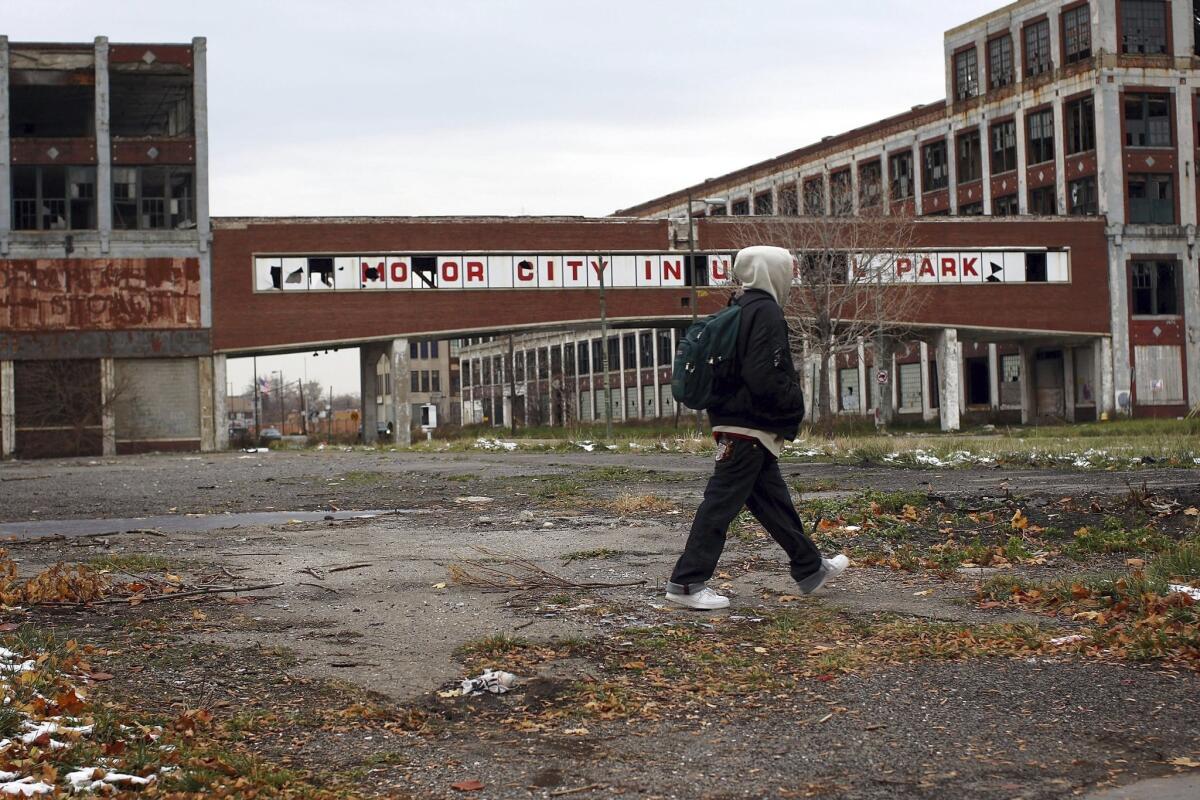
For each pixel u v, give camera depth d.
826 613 7.17
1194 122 58.53
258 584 8.62
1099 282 57.38
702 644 6.43
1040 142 61.59
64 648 6.16
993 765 4.43
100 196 48.41
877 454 24.22
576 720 5.16
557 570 9.13
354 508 15.14
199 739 4.83
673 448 31.80
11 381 47.59
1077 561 8.98
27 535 12.23
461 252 51.56
